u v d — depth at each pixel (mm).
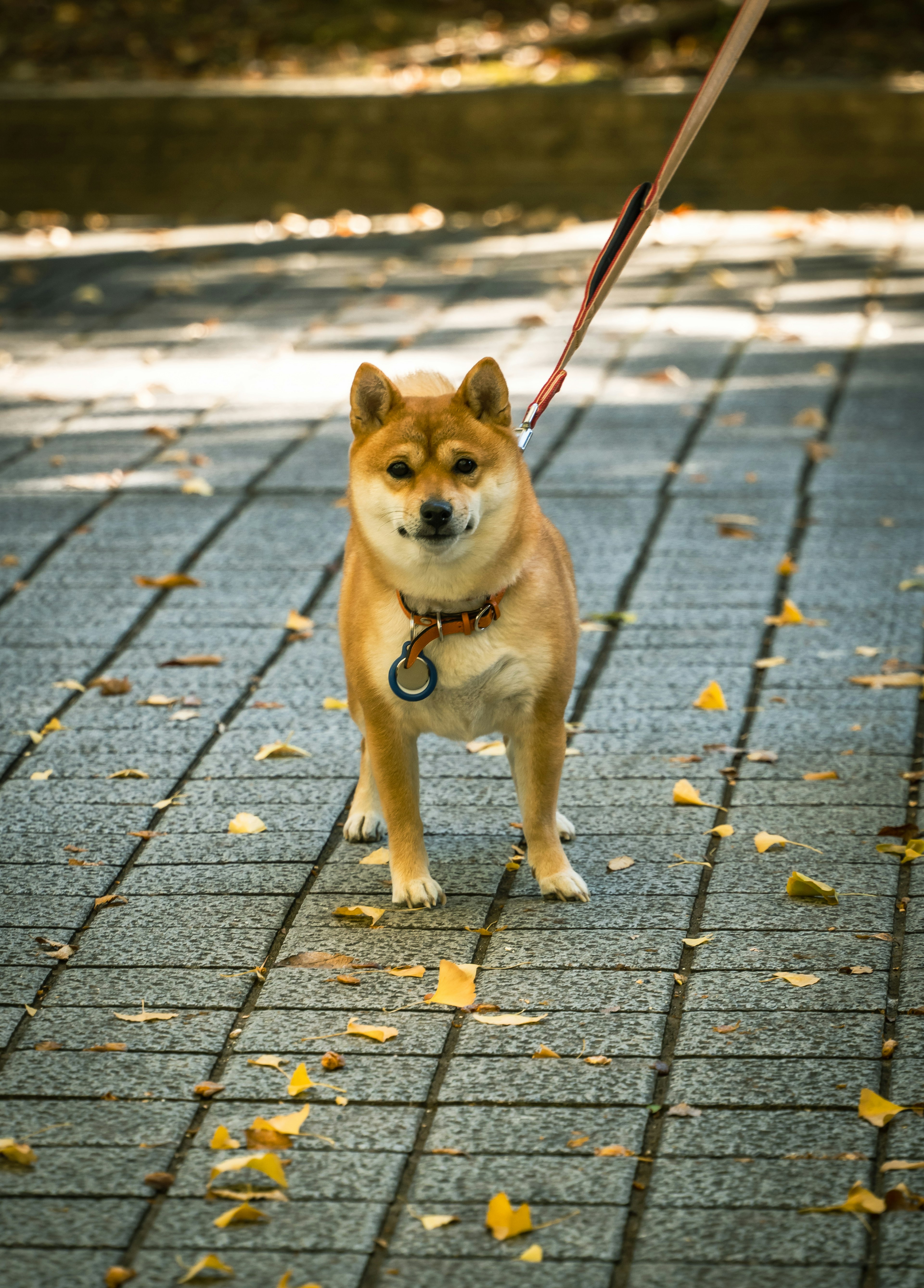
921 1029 3117
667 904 3695
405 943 3564
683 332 9125
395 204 12742
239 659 5270
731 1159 2746
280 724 4797
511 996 3312
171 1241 2580
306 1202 2666
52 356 9148
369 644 3664
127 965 3484
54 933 3629
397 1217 2643
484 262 11102
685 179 12469
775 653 5152
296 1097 2961
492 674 3615
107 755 4609
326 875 3924
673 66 13258
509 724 3756
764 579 5781
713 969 3393
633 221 3973
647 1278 2471
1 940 3596
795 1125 2832
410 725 3713
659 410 7801
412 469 3516
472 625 3562
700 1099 2924
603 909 3689
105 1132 2873
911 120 12062
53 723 4793
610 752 4551
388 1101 2953
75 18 14531
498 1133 2846
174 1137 2857
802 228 11797
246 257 11602
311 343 9141
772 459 7051
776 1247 2523
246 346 9164
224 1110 2936
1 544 6348
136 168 12883
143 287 10789
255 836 4109
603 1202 2646
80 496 6887
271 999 3336
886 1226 2553
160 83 13203
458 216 12680
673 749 4543
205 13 14609
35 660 5289
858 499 6523
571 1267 2498
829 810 4141
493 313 9594
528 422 3869
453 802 4328
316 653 5324
